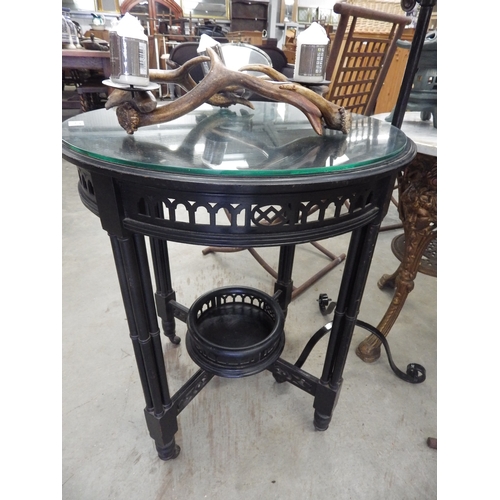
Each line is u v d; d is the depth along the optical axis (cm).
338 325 78
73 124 67
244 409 100
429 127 112
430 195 97
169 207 51
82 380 106
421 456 89
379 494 81
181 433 93
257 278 156
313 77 76
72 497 79
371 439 92
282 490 81
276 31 512
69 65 216
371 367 114
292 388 106
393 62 238
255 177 46
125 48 52
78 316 130
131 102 56
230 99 84
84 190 62
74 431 92
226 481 82
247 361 83
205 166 48
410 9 78
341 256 166
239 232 52
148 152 53
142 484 81
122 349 117
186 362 115
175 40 427
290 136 67
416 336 128
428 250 129
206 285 150
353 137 67
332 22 430
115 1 470
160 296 113
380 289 153
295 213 51
